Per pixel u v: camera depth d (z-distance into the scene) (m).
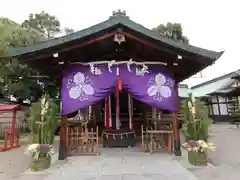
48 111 5.02
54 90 13.55
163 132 5.95
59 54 5.45
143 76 5.72
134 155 5.79
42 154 4.62
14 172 4.54
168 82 5.83
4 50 10.23
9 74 11.49
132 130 7.29
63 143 5.56
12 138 8.02
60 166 4.80
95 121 8.70
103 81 5.60
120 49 6.46
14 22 13.65
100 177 3.98
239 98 18.47
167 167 4.58
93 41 5.23
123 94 8.46
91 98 5.51
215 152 6.37
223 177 3.98
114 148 6.85
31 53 5.04
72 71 5.71
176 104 5.84
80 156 5.75
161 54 5.80
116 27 5.11
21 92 12.95
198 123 5.00
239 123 17.16
